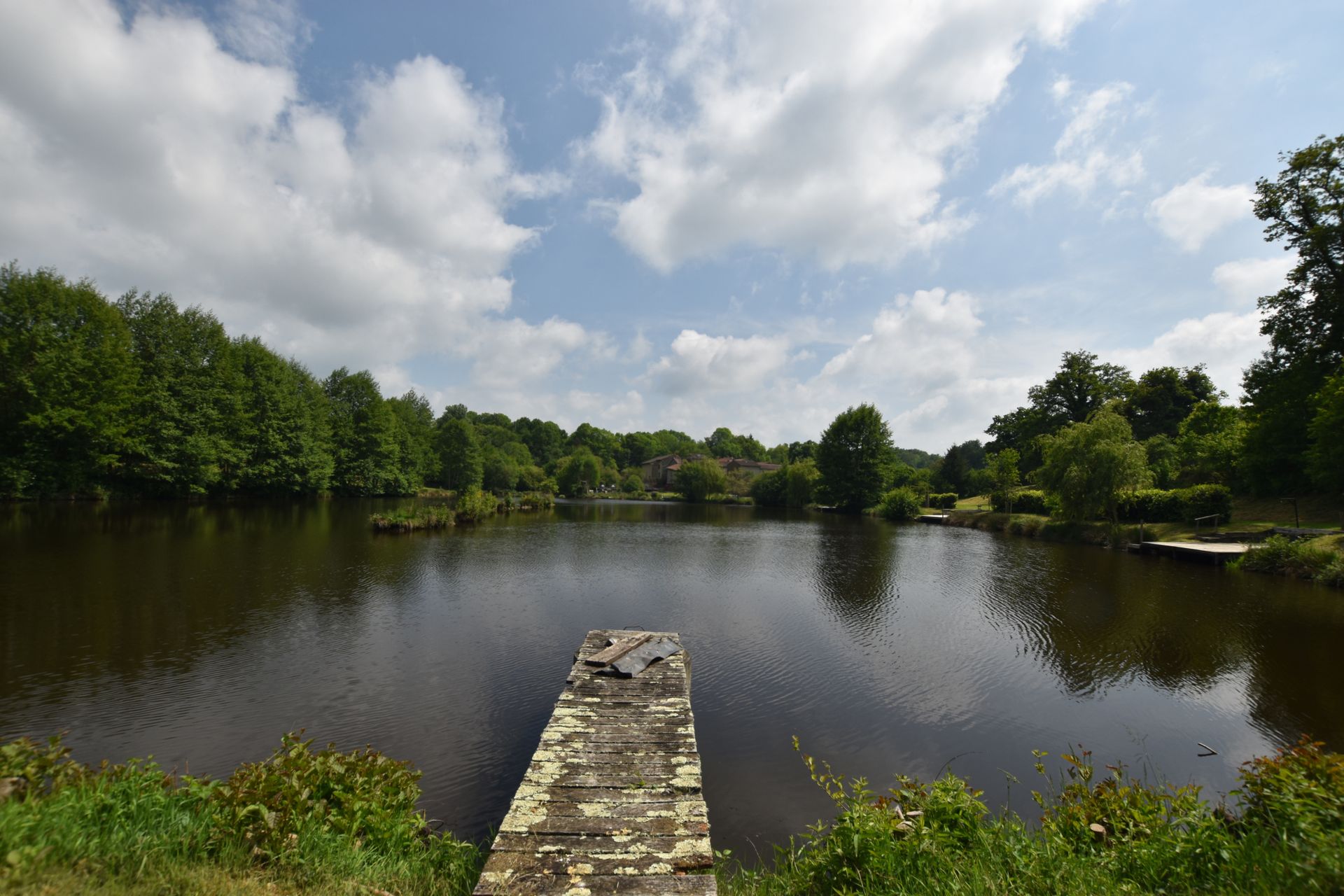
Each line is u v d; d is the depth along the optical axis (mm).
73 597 14047
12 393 32031
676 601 16922
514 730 8422
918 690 10398
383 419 60562
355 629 12914
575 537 32844
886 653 12430
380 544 25859
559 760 5992
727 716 9273
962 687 10516
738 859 5770
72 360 33062
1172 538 28062
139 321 39062
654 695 8062
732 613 15664
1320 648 12297
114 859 3727
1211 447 37781
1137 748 8344
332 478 56125
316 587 16609
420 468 67812
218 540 23500
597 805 5094
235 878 3750
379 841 4555
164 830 4137
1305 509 28781
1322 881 3363
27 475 31906
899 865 4246
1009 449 46344
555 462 106625
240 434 44469
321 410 55188
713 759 7910
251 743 7797
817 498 67938
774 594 18078
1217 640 12852
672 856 4352
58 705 8625
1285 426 29562
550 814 4934
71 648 10922
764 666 11555
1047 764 7930
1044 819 4969
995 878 4020
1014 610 16031
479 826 6109
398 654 11492
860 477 60031
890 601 17250
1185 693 10188
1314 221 26172
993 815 6621
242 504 42125
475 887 4148
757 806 6770
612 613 15305
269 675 10125
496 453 82688
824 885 4406
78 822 3898
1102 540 30422
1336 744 8281
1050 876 4004
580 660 9641
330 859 4090
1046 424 57750
